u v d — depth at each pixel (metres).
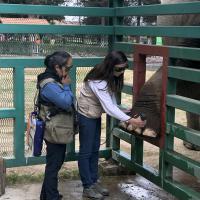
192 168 4.11
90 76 4.44
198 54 4.02
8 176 5.22
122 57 4.36
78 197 4.81
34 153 4.33
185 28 4.25
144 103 4.63
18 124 5.05
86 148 4.60
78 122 4.55
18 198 4.75
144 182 5.27
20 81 5.01
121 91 5.09
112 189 5.05
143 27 4.88
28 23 5.10
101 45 5.41
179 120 8.30
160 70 4.73
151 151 6.47
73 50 5.27
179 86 4.79
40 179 5.22
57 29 5.16
